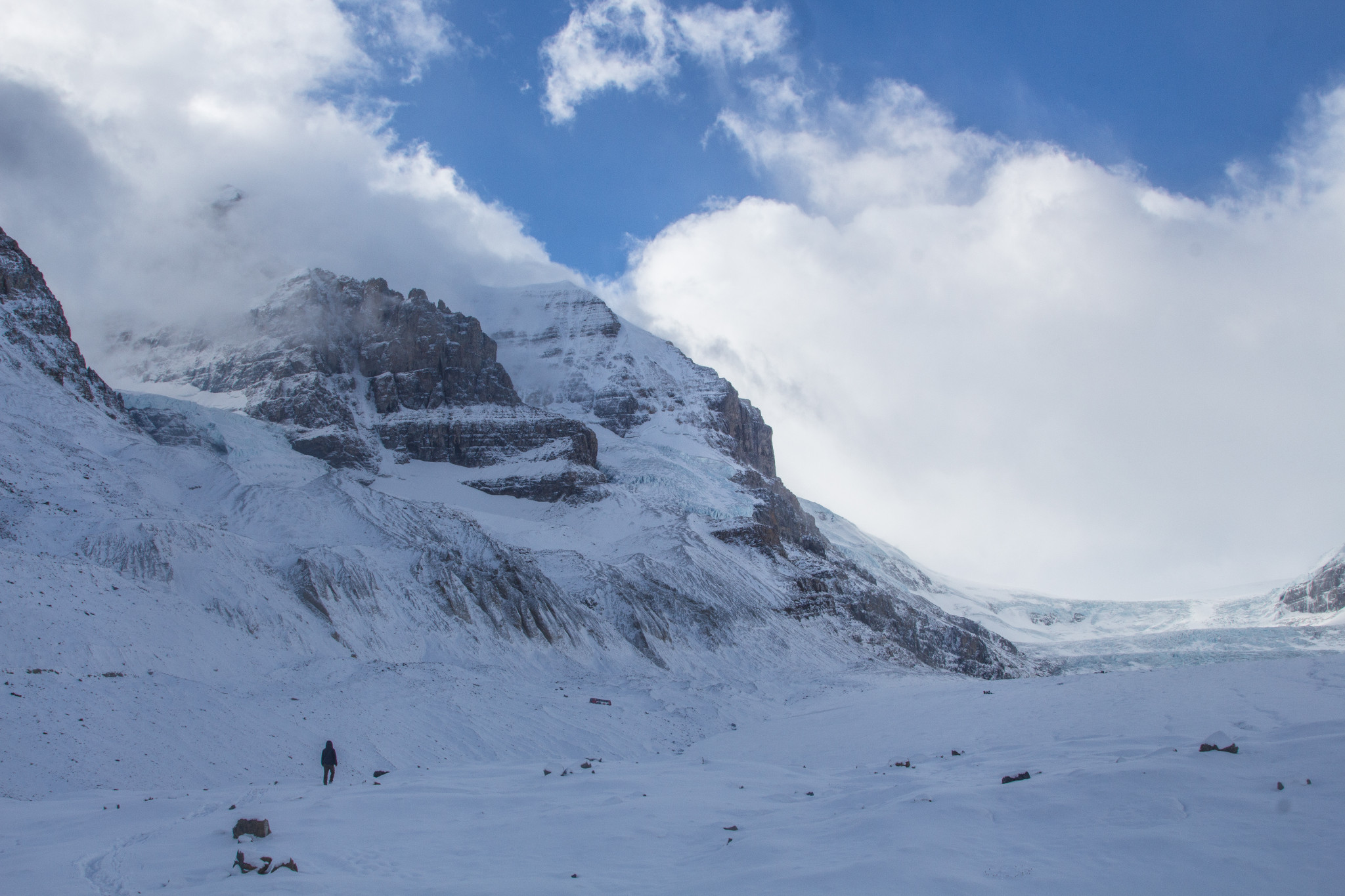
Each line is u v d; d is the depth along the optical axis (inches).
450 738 2492.6
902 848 938.1
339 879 966.4
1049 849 910.4
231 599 3442.4
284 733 2206.0
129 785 1752.0
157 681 2245.3
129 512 4001.0
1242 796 988.6
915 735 2444.6
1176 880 802.2
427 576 4542.3
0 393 4778.5
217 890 926.4
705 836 1146.7
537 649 4618.6
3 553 2807.6
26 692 1945.1
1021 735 2107.5
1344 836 847.7
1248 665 2469.2
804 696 4808.1
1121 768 1132.5
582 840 1144.2
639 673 4938.5
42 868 1036.5
